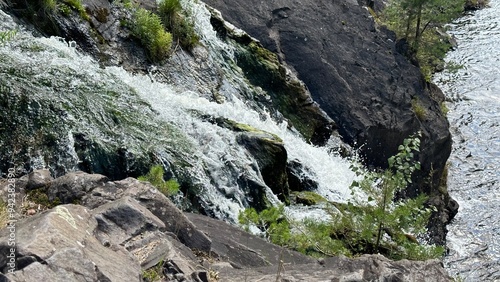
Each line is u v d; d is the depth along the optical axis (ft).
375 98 93.25
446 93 118.11
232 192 55.72
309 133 84.53
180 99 63.98
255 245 41.29
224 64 79.61
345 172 77.00
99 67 61.31
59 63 56.85
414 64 104.47
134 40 69.56
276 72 84.94
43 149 47.88
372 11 116.67
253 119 70.18
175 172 52.44
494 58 131.13
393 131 90.99
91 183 36.96
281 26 95.86
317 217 57.57
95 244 27.81
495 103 116.16
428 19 110.22
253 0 96.27
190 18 78.38
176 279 29.09
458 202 93.09
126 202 32.63
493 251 83.76
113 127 53.01
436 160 94.02
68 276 24.06
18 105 49.49
